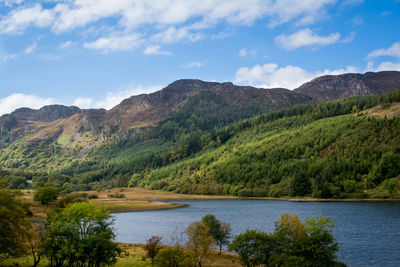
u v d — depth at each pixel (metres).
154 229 99.12
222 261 53.62
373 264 56.94
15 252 41.53
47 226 46.09
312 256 40.97
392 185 168.50
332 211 128.75
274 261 41.41
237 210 144.88
